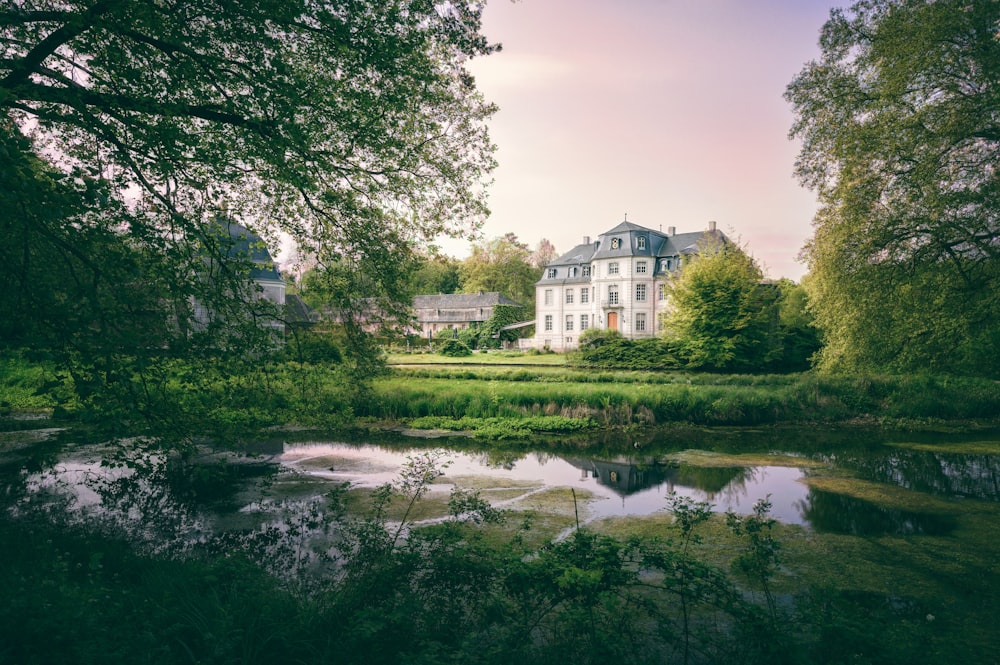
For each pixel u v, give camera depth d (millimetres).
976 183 12297
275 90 6324
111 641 3643
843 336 15125
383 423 18297
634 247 53000
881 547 8195
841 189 13875
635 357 37156
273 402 7984
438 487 11047
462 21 7352
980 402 21047
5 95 4184
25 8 6109
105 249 5715
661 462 13828
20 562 5176
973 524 9305
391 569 5176
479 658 4070
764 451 15266
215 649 3707
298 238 8828
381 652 4082
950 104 12031
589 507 9906
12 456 12617
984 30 11336
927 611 6234
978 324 13469
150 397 6723
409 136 8281
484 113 8516
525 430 17281
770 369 35000
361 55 6676
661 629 4848
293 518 8867
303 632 4270
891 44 12195
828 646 4324
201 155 6773
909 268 13656
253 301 7531
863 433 18047
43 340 5031
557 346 58562
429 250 8969
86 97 6109
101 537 6969
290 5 6020
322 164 7340
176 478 11117
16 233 5184
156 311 6137
